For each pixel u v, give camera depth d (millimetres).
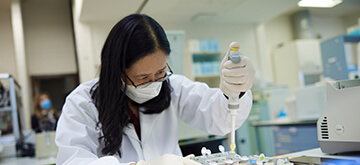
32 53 5684
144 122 1149
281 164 818
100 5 3818
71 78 5910
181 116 1291
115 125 1013
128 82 980
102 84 1011
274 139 3336
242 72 845
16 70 5500
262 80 5328
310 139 2830
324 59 3631
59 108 5797
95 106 1081
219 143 2080
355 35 3385
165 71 1001
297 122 2947
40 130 4074
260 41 5883
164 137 1209
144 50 870
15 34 5125
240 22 5738
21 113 3598
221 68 896
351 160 841
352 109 925
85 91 1120
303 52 6051
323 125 1005
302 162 864
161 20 4934
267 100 4469
